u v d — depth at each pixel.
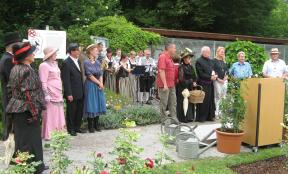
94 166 4.12
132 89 12.47
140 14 24.38
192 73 9.80
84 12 15.13
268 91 7.12
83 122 8.77
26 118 5.20
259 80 7.00
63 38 8.54
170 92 9.30
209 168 6.09
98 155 4.38
